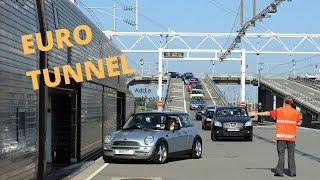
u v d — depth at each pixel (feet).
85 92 55.52
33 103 35.06
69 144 52.21
